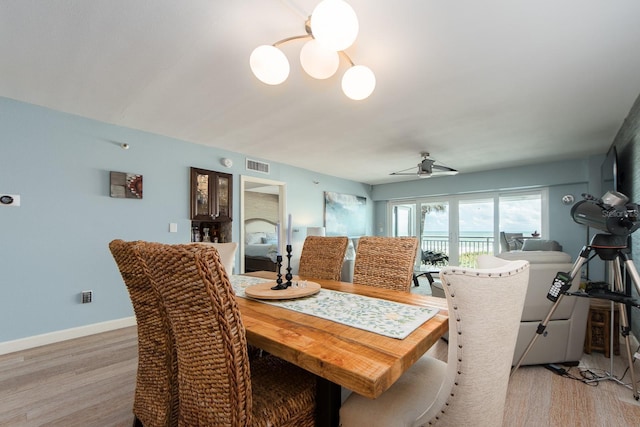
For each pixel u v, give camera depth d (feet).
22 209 8.84
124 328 10.60
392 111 9.66
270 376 4.02
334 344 3.12
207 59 6.69
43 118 9.23
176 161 12.55
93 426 5.30
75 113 9.75
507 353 2.99
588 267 15.51
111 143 10.68
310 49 5.25
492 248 19.84
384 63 6.84
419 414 3.30
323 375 2.77
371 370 2.56
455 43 6.08
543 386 6.72
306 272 7.75
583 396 6.30
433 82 7.72
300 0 4.93
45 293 9.18
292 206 18.39
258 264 19.80
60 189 9.53
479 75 7.35
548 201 17.52
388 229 25.07
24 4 4.97
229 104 9.12
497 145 13.56
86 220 10.05
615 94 8.37
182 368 3.34
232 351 2.83
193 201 12.94
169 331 4.03
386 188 24.50
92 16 5.28
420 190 22.56
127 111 9.61
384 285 6.13
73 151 9.81
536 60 6.68
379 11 5.16
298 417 3.54
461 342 2.74
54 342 9.24
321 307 4.50
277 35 5.87
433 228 22.77
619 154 11.48
